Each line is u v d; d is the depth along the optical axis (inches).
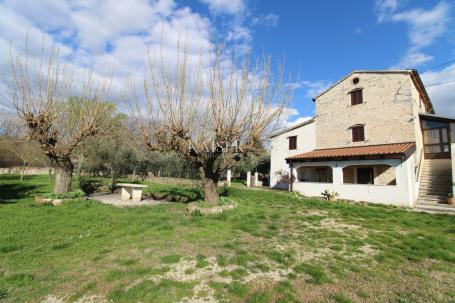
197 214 361.1
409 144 583.2
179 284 156.2
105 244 232.4
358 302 140.3
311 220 345.1
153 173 989.8
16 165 1232.8
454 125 623.2
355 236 269.9
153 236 257.3
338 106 757.3
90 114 470.9
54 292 149.2
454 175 479.5
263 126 365.7
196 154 378.9
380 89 668.1
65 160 469.7
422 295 148.6
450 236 273.0
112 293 145.2
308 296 145.6
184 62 353.4
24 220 314.0
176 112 347.9
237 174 1382.9
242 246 230.8
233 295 146.2
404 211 433.4
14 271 176.6
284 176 896.3
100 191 696.4
